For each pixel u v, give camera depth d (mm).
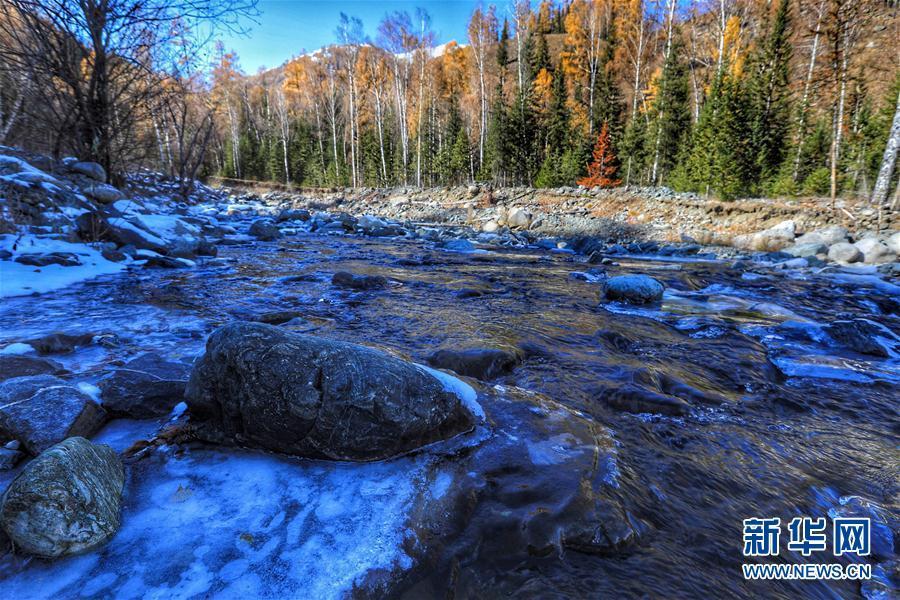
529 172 33188
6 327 4484
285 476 2195
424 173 41375
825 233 13977
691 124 27125
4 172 8836
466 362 3812
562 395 3463
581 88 38219
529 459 2393
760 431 3111
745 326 5867
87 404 2523
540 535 1851
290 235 16031
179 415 2703
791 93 23031
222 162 54812
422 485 2148
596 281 9055
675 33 29234
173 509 1931
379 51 41094
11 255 7156
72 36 10008
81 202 9586
